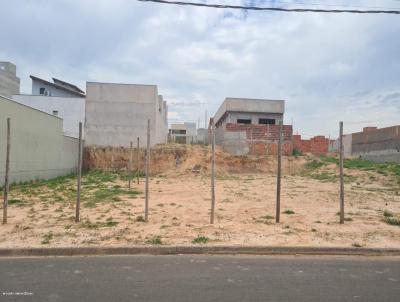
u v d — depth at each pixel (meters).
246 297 4.34
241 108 37.44
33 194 14.03
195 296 4.35
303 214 10.12
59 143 23.56
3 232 7.47
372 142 38.34
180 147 30.95
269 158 30.58
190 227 8.12
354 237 7.36
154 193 15.34
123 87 30.75
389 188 18.16
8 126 8.52
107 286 4.66
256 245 6.57
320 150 37.09
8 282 4.79
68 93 40.53
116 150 29.77
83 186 17.52
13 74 40.69
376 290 4.67
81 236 7.15
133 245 6.48
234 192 15.90
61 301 4.15
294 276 5.20
